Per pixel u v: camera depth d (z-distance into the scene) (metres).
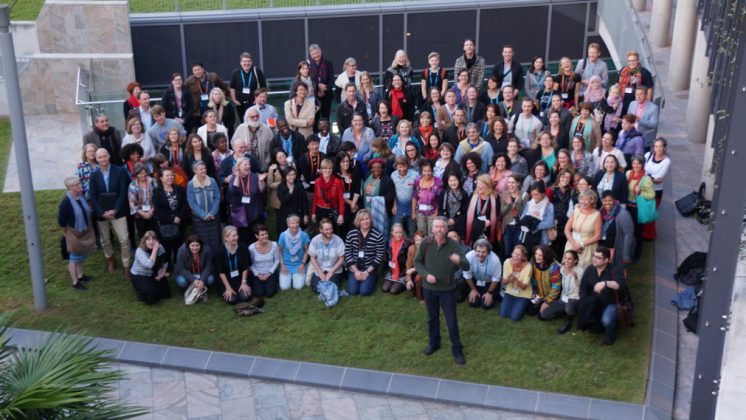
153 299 14.37
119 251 15.66
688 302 13.92
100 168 14.59
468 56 17.98
